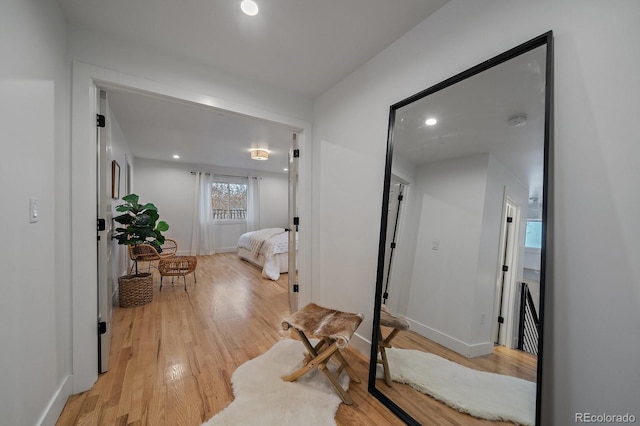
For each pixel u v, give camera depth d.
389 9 1.52
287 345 2.13
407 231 1.64
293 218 2.88
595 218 0.92
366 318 1.99
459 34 1.41
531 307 1.04
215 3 1.48
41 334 1.20
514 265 1.11
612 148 0.89
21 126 1.06
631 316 0.84
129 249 3.54
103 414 1.37
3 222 0.93
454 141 1.40
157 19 1.59
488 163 1.24
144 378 1.67
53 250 1.34
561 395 0.98
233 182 7.16
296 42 1.81
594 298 0.92
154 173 6.08
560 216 0.99
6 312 0.95
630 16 0.86
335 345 1.48
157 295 3.43
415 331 1.52
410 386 1.47
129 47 1.76
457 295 1.34
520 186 1.10
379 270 1.75
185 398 1.49
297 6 1.50
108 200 1.90
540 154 1.03
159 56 1.88
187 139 4.29
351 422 1.35
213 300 3.25
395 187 1.73
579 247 0.95
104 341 1.73
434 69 1.54
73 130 1.54
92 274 1.58
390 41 1.81
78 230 1.53
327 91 2.47
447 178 1.43
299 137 2.70
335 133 2.35
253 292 3.60
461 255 1.34
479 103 1.30
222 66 2.10
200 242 6.60
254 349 2.07
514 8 1.18
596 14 0.93
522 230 1.08
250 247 5.29
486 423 1.15
